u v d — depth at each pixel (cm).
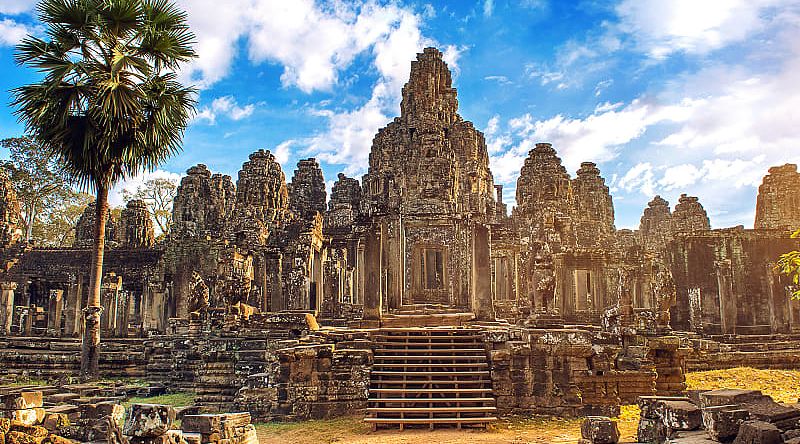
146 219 5241
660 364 2170
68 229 6209
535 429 1803
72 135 2362
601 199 5412
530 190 4275
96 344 2483
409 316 2634
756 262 3962
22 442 1281
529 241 3491
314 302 3788
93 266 2502
